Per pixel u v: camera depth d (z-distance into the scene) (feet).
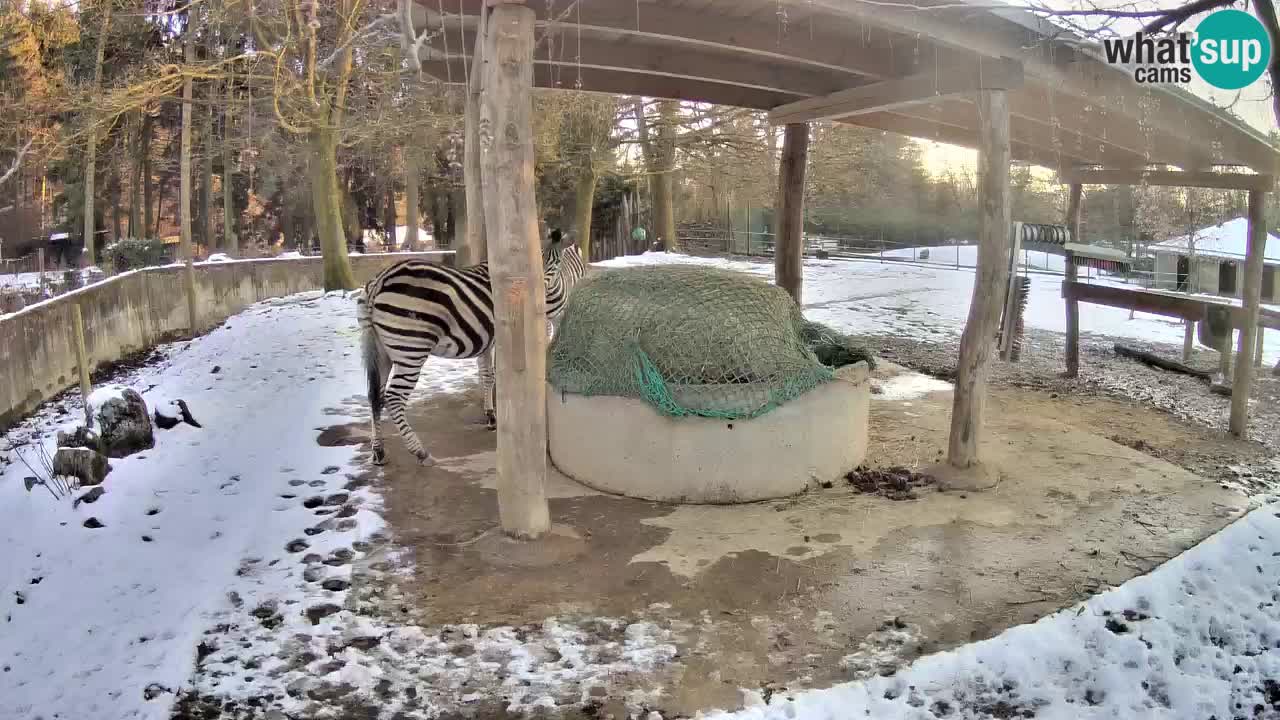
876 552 15.56
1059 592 14.06
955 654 11.92
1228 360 31.73
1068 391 30.35
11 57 44.57
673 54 22.20
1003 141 18.25
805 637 12.63
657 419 17.90
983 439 22.94
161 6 45.06
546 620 13.08
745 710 10.74
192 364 33.60
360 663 11.89
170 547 15.60
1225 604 13.78
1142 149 25.30
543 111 60.23
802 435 18.40
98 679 11.43
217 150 59.77
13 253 72.54
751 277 20.83
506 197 14.61
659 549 15.66
